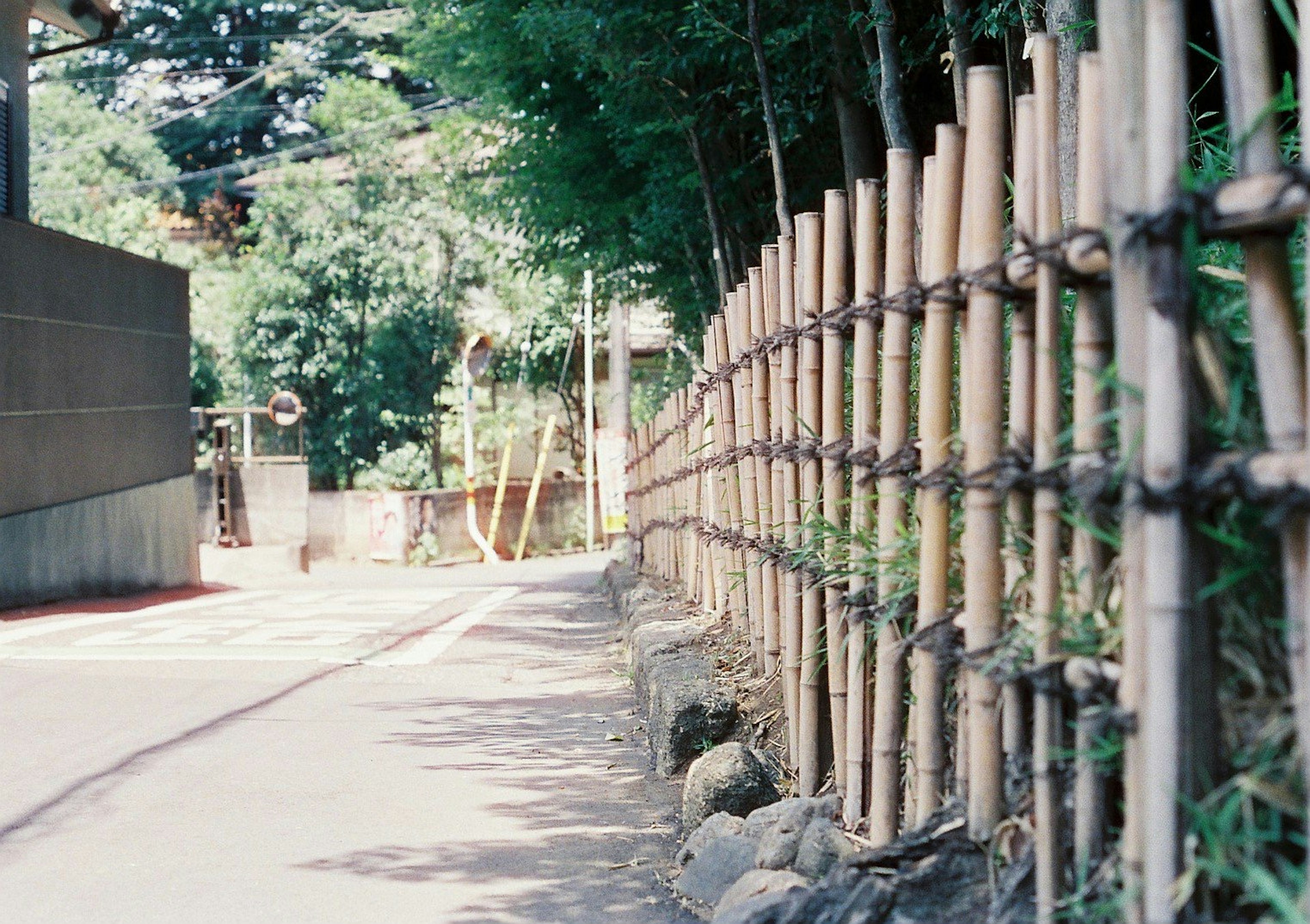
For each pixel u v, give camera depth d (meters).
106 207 28.27
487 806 4.79
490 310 27.12
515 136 14.04
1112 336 2.38
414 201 25.59
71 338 13.62
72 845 4.28
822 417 4.27
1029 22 4.94
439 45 13.73
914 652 3.20
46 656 8.66
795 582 4.49
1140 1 2.03
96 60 34.00
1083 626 2.41
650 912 3.63
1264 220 1.90
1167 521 2.00
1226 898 2.11
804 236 4.27
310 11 34.28
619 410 26.86
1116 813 2.47
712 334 7.21
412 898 3.74
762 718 5.01
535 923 3.53
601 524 29.97
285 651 9.04
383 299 25.05
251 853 4.18
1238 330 2.37
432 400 26.06
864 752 3.67
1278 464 1.86
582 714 6.70
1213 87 5.82
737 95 9.87
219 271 27.59
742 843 3.77
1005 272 2.69
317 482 26.52
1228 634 2.10
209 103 30.11
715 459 6.48
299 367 25.09
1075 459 2.39
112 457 14.66
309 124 34.62
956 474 2.89
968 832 2.79
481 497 26.75
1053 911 2.46
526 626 11.23
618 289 14.16
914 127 8.56
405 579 20.36
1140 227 2.01
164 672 8.02
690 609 7.95
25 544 12.47
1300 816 1.97
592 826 4.52
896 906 2.72
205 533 23.45
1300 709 1.88
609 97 10.51
